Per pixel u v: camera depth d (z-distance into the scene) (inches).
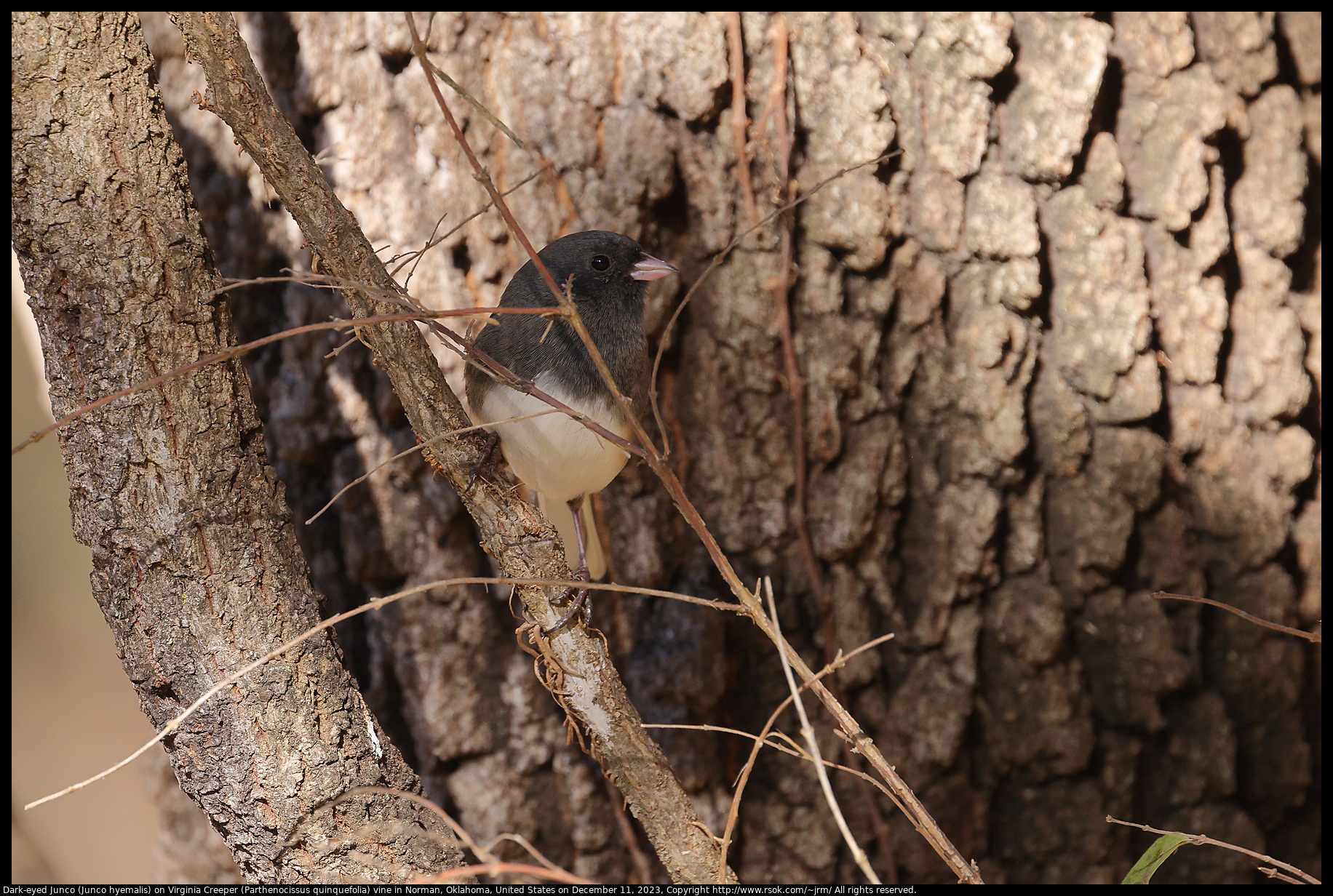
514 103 195.3
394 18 193.3
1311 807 212.4
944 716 206.2
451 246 196.2
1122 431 206.2
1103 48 200.4
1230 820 209.2
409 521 203.8
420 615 203.2
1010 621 207.8
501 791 204.1
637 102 196.1
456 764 205.9
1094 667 209.2
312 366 204.7
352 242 129.1
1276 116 215.6
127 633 133.4
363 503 204.5
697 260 201.9
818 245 201.2
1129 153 208.4
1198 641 209.6
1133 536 208.7
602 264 174.7
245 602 133.7
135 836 296.2
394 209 196.5
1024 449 204.7
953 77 201.2
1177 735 210.5
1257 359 213.0
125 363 129.0
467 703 203.3
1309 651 211.6
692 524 118.5
